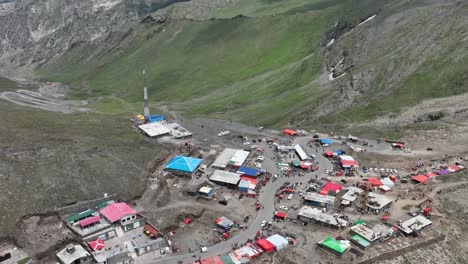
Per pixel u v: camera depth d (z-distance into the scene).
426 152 146.12
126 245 98.56
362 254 94.31
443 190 120.44
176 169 134.25
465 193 118.25
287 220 108.56
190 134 173.88
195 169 135.75
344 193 120.81
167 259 93.31
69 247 92.12
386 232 101.38
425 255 96.38
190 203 117.50
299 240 99.81
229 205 116.50
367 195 116.94
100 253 94.81
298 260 92.50
